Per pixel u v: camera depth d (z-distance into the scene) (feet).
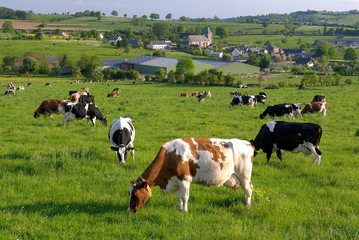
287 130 50.67
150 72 421.59
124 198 36.06
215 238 27.58
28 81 311.47
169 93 203.92
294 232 28.91
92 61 394.73
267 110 100.42
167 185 33.30
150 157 51.96
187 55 617.21
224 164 33.27
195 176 33.24
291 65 525.34
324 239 27.73
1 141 62.59
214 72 297.94
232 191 38.42
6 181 39.99
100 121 85.87
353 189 41.29
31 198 35.65
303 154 56.95
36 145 58.23
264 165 50.19
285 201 36.06
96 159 49.11
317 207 34.91
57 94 178.70
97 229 28.81
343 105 136.87
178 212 32.58
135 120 91.04
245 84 289.53
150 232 28.48
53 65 431.43
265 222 31.17
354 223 30.25
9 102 131.34
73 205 33.86
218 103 144.25
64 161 46.60
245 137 70.03
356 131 76.59
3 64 387.55
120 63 459.32
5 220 29.86
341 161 53.06
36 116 90.84
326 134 77.00
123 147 48.96
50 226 29.37
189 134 72.13
